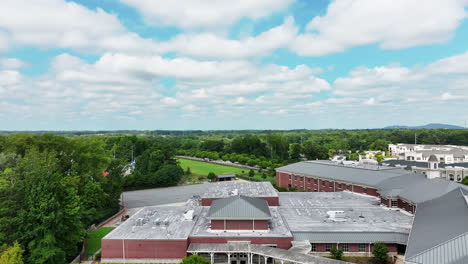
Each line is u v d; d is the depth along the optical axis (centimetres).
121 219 7562
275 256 4384
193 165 18088
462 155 14762
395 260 4744
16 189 4725
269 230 5150
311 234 5038
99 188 6950
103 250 4806
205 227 5338
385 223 5491
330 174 9262
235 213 5134
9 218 4428
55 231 4491
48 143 7225
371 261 4766
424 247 3688
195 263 3675
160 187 12119
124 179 11394
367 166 9531
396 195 6469
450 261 3316
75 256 5150
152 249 4772
